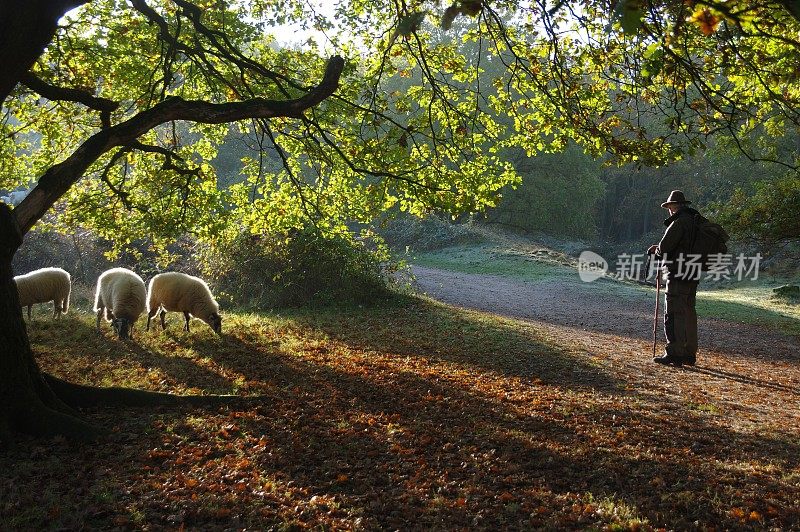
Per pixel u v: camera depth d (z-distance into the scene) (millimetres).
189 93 11023
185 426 6258
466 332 14094
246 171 11508
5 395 5699
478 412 7430
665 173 62312
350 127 10250
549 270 30344
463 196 8922
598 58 8086
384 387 8609
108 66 10430
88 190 11023
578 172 49000
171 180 10688
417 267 31547
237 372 9188
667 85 7336
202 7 10469
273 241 17734
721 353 13406
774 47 5930
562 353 11859
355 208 11141
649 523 4387
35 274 12164
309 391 8234
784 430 7004
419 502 4781
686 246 10344
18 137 10977
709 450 6176
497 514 4570
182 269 19438
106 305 11438
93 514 4246
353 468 5473
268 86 10047
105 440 5762
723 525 4395
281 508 4535
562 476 5402
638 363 11094
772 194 17938
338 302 17844
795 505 4754
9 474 4867
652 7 4234
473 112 9828
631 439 6445
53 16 5461
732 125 6699
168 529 4086
